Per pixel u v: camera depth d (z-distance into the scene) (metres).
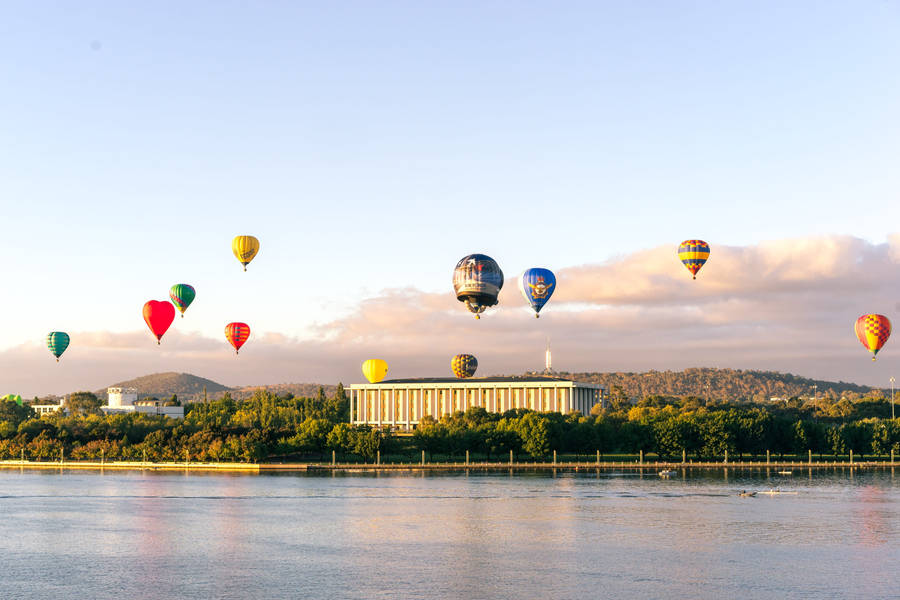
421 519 182.62
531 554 145.00
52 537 162.38
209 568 135.25
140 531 168.62
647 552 146.50
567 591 120.56
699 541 156.00
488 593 119.75
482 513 190.38
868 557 141.75
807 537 159.88
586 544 153.62
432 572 132.00
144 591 121.25
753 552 146.00
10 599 117.31
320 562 139.25
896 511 192.12
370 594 119.31
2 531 168.88
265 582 126.19
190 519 183.75
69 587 123.56
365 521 179.88
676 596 118.19
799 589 121.69
